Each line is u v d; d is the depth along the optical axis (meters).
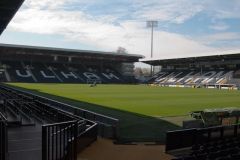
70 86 66.75
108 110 26.70
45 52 90.44
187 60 92.50
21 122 16.22
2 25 28.59
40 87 60.44
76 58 100.94
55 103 23.91
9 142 12.33
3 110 21.67
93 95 42.44
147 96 42.69
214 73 87.19
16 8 22.97
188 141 11.83
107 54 98.06
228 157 9.96
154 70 126.88
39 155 10.45
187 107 29.61
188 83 84.69
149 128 18.55
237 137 12.91
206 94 49.16
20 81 82.94
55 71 93.88
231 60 85.25
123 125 19.52
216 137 12.34
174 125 19.64
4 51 87.44
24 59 93.75
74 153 9.68
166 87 74.94
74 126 9.66
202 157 9.98
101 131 15.41
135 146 13.43
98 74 99.44
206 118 17.19
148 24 110.69
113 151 12.45
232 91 59.25
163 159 11.23
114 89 58.72
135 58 104.19
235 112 17.92
